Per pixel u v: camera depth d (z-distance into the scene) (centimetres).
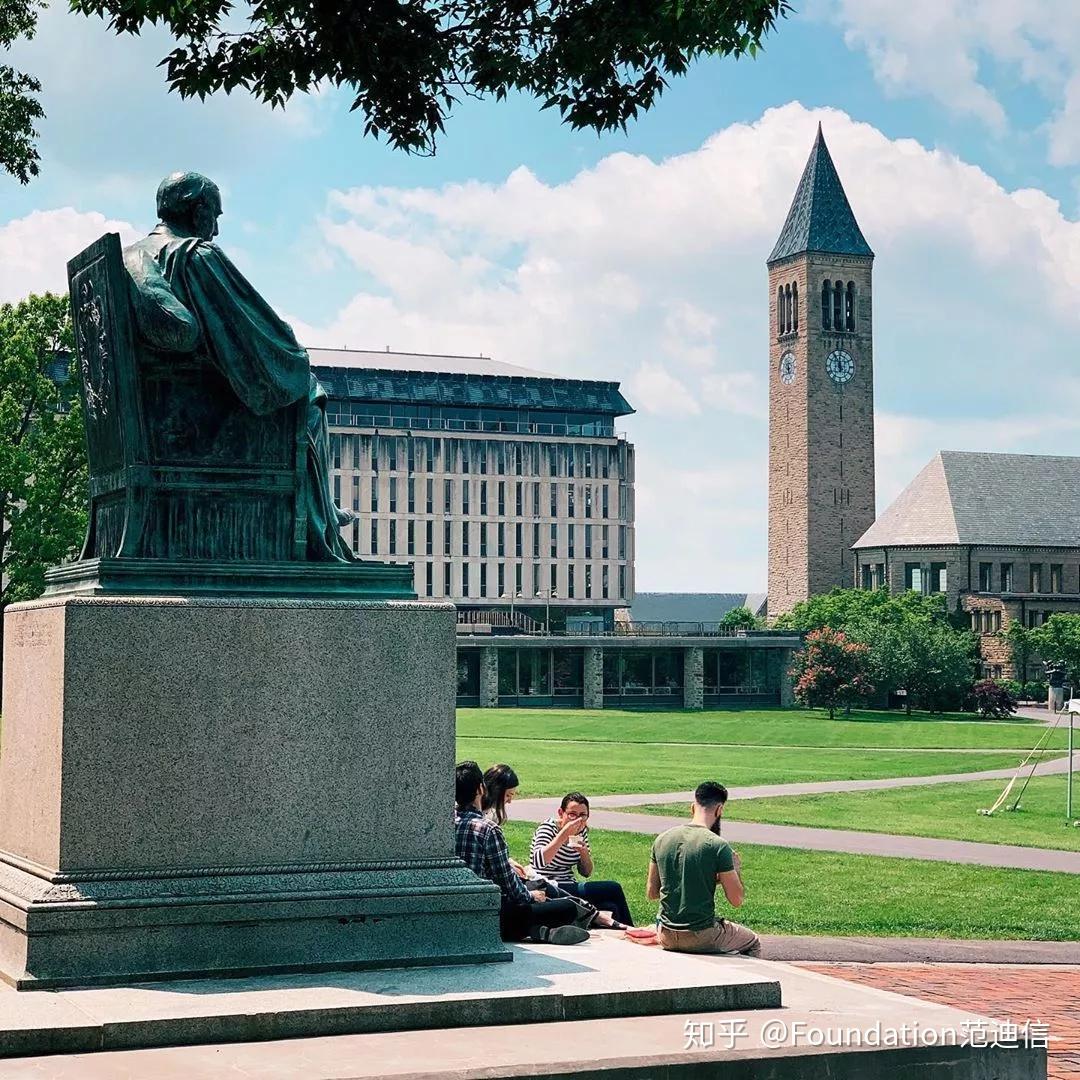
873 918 1745
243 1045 782
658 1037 822
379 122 1306
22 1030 755
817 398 16025
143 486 955
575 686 10219
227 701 906
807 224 16162
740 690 10625
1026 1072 858
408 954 926
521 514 14725
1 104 2670
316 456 1016
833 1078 809
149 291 947
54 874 864
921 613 13100
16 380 5453
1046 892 2056
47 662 905
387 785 940
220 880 894
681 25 1238
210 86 1235
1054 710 9831
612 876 2025
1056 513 15175
